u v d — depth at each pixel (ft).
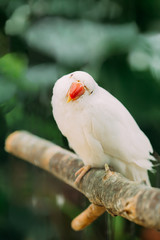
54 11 2.91
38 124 2.94
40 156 2.51
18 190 3.11
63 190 3.04
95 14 2.92
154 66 2.79
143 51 2.82
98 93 2.18
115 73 2.82
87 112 2.15
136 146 2.19
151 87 2.80
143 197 1.77
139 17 2.95
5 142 2.90
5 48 3.07
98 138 2.17
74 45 2.81
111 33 2.85
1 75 2.86
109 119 2.15
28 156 2.62
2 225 3.01
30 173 3.13
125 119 2.19
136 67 2.80
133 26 2.89
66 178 2.31
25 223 3.03
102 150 2.19
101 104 2.15
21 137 2.73
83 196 3.01
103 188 1.97
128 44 2.83
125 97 2.81
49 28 2.86
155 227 1.74
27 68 2.86
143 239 3.09
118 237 2.84
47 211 3.06
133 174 2.22
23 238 3.01
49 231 3.01
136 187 1.84
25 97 2.89
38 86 2.82
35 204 3.07
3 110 2.93
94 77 2.79
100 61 2.82
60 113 2.18
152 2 2.91
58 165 2.36
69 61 2.80
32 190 3.10
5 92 2.84
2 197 3.06
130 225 2.84
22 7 3.02
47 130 2.94
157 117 2.83
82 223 2.21
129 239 2.84
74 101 2.14
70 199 3.03
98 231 2.91
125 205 1.81
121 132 2.17
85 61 2.81
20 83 2.83
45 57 2.86
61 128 2.21
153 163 2.30
